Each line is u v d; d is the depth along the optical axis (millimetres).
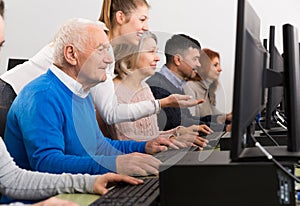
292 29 1229
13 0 3693
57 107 1588
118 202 1091
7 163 1451
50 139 1563
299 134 1249
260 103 1206
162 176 1024
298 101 1260
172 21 3619
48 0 3668
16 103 1669
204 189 1006
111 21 2377
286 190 989
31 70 2016
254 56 1071
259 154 1047
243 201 990
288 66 1228
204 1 3584
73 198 1288
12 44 3701
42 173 1435
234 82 949
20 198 1428
